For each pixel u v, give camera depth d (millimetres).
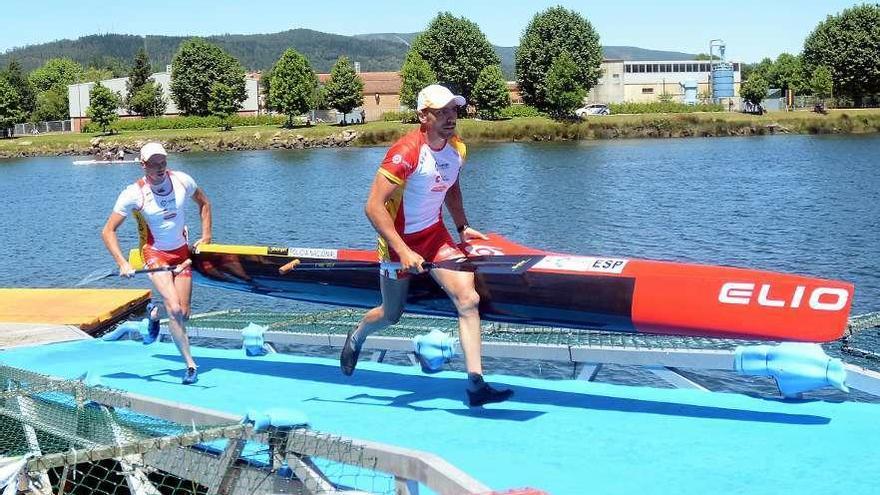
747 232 26438
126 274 8102
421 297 7469
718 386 9875
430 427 6363
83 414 6426
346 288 8367
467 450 5828
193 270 9281
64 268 24500
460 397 7176
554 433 6098
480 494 3867
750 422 6164
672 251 24031
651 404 6699
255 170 64438
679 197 37188
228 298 17844
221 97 111562
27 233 32250
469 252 7180
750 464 5355
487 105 104000
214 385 8141
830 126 96500
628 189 41500
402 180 6293
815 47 114188
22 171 74375
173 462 5910
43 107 148375
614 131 97250
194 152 96688
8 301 15391
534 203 37031
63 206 42906
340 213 35719
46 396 7617
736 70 151250
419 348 8148
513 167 58844
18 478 4730
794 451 5543
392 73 140000
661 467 5367
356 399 7293
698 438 5871
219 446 5938
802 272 20031
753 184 42062
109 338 11141
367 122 110812
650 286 6621
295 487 4980
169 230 8305
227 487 5312
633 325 6793
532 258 6500
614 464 5449
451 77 111500
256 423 4871
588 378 7777
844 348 7832
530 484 5180
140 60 139750
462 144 6562
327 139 98250
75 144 99750
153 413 6059
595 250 25078
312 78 111125
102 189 53156
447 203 7059
